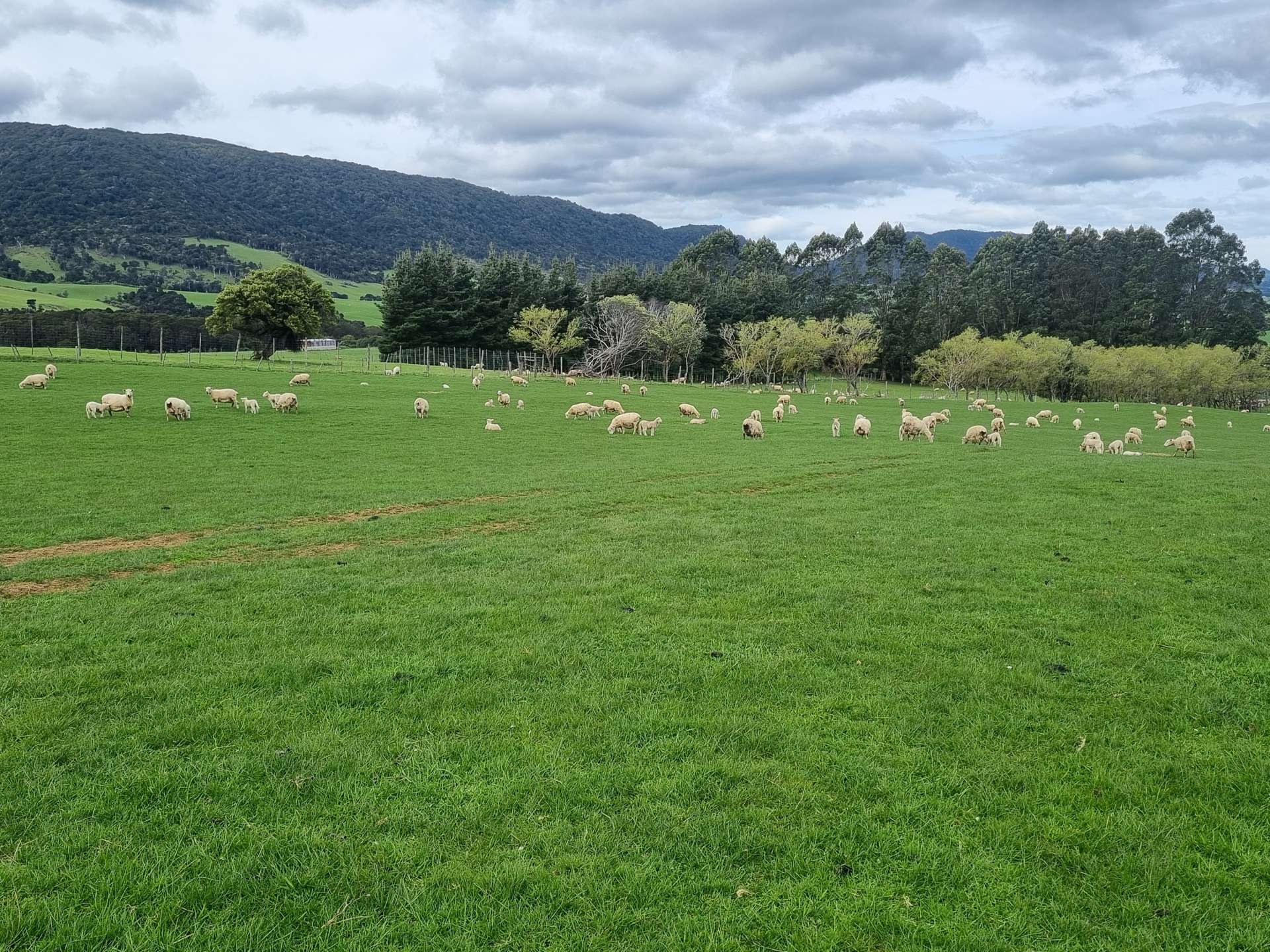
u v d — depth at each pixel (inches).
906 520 760.3
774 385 5177.2
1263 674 366.9
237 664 381.7
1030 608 473.4
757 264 7578.7
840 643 414.6
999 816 256.4
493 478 1103.6
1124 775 279.3
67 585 541.6
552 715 327.3
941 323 5777.6
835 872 228.8
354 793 265.6
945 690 352.8
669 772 280.8
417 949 197.0
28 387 1939.0
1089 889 221.5
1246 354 5600.4
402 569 581.0
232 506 858.8
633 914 209.3
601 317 4943.4
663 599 495.5
